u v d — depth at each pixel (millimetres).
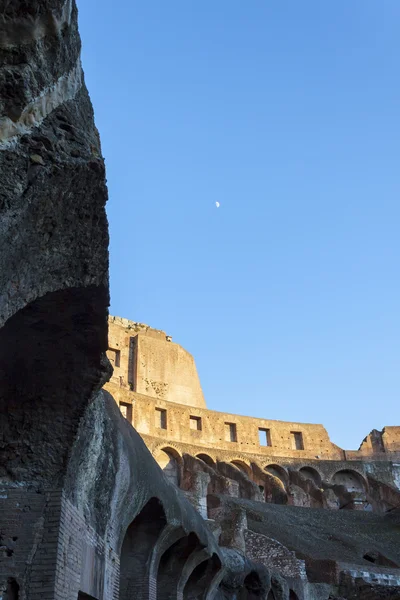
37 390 11328
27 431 11250
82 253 9680
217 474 53562
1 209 7562
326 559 36562
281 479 66500
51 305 10070
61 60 8695
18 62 7965
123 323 77062
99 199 9297
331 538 43781
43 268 9164
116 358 70750
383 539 46750
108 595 13336
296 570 31703
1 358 10984
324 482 64438
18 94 7875
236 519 34531
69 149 8781
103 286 10031
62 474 11086
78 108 9562
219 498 44531
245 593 25359
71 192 8859
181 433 63750
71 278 9758
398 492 63156
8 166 7809
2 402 11289
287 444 72125
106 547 13336
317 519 49469
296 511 50469
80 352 11109
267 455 68000
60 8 8125
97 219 9484
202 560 19953
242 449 68312
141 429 59844
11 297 8305
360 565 35875
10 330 10492
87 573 11828
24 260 8523
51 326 10539
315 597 32125
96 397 12609
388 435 76188
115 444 14180
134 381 70125
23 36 7898
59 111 9000
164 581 18734
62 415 11375
